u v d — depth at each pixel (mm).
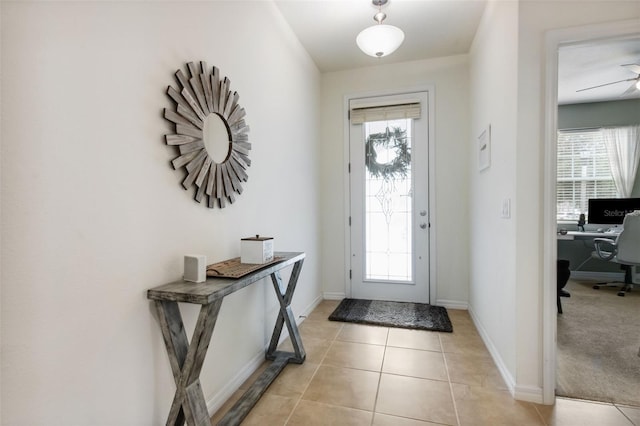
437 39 2844
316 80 3357
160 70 1255
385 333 2574
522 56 1638
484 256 2426
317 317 2963
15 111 788
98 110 1000
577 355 2170
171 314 1219
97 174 997
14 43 785
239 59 1862
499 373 1943
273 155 2324
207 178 1524
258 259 1612
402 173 3373
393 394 1730
